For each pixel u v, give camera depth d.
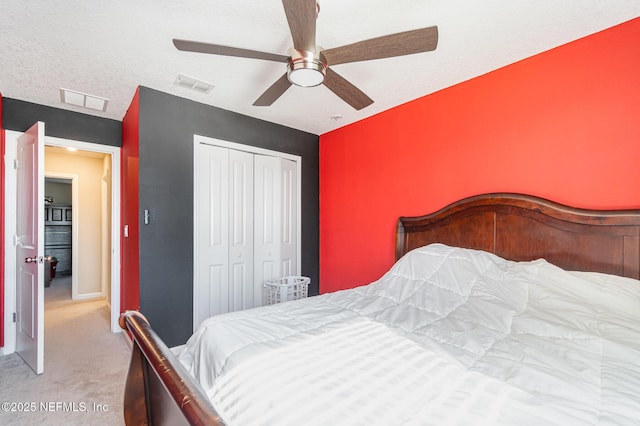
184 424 0.74
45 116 2.84
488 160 2.21
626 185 1.65
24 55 1.99
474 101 2.30
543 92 1.96
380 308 1.67
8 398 1.93
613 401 0.76
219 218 2.94
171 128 2.62
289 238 3.53
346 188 3.43
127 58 2.04
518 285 1.64
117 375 2.23
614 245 1.61
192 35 1.79
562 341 1.15
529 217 1.94
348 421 0.70
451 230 2.35
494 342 1.17
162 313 2.52
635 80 1.63
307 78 1.56
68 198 7.09
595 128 1.75
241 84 2.43
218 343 1.21
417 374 0.92
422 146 2.64
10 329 2.65
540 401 0.76
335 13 1.58
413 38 1.33
